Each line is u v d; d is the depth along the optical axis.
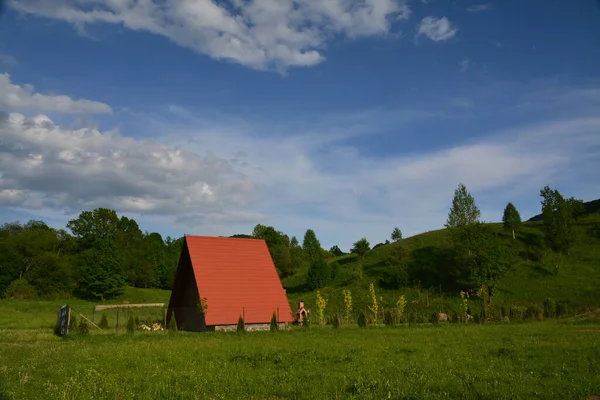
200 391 11.51
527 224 69.88
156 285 89.62
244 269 37.34
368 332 28.31
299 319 37.03
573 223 58.81
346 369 14.26
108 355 17.95
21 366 14.95
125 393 11.28
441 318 41.12
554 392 10.73
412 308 46.59
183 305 37.88
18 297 71.81
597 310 36.50
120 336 26.66
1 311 50.03
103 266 75.12
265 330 32.25
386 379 12.39
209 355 17.98
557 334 23.75
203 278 35.00
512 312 37.59
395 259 60.66
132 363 16.02
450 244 62.38
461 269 49.97
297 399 10.71
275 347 20.36
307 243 95.69
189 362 16.09
